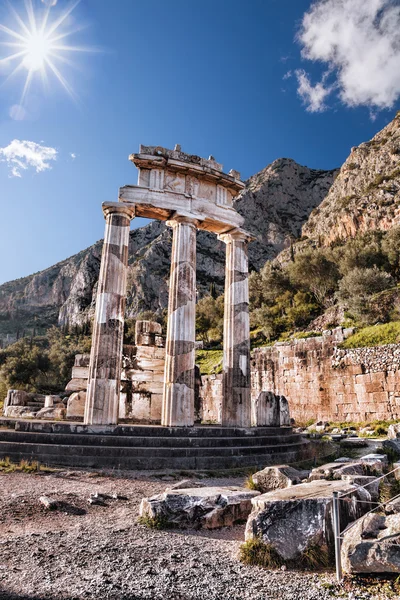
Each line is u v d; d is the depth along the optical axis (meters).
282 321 47.50
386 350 23.98
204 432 12.73
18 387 52.44
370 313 30.03
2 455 10.52
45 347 100.94
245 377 15.20
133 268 131.25
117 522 6.43
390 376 23.41
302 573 4.70
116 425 12.23
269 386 30.92
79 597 3.92
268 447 12.62
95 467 10.25
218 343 59.00
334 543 5.03
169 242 138.88
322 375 27.27
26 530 5.85
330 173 157.75
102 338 13.05
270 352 31.36
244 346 15.55
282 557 4.94
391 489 7.52
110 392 12.65
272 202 149.88
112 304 13.44
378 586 4.25
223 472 10.42
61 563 4.73
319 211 119.69
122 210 14.40
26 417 18.95
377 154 108.75
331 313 39.44
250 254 133.38
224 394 15.23
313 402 27.45
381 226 75.00
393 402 23.02
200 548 5.45
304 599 4.03
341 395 25.84
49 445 10.77
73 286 159.25
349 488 6.04
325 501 5.23
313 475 7.94
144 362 18.27
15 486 8.13
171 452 11.08
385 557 4.33
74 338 108.12
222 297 67.62
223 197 16.59
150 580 4.38
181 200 15.38
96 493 7.71
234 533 6.15
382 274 39.78
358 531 4.88
